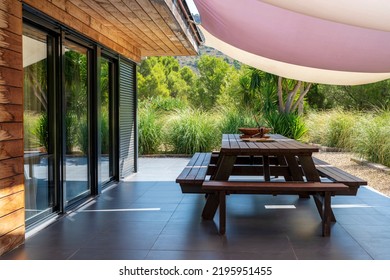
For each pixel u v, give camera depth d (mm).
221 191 4465
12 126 3916
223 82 28375
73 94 5828
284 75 9594
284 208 5684
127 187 7359
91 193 6551
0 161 3719
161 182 7910
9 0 3834
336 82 9289
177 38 7547
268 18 6207
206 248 4004
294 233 4504
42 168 4922
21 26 4070
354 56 7191
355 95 20859
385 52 6805
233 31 7223
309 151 4789
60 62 5188
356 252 3885
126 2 5121
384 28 5328
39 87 4840
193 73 30562
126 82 8672
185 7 6660
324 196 4410
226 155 4988
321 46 6977
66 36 5430
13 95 3924
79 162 6098
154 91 27719
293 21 6199
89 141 6488
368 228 4680
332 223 4898
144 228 4695
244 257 3758
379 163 9812
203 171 5461
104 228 4695
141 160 11703
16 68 3977
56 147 5211
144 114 13211
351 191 4695
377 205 5844
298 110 18172
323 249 3973
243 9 6039
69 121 5703
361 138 10672
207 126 12820
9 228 3900
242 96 17047
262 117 13945
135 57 8852
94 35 6191
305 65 8141
